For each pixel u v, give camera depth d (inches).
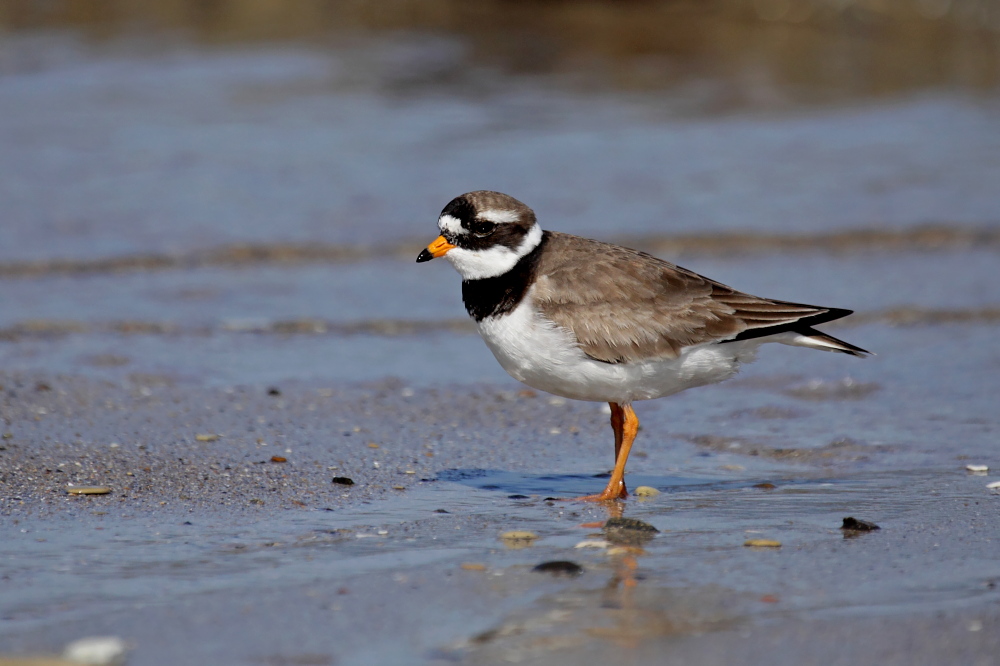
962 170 855.1
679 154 882.8
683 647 263.6
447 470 412.2
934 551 326.3
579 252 395.5
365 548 327.9
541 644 264.5
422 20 1317.7
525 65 1141.7
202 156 839.7
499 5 1385.3
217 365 526.9
